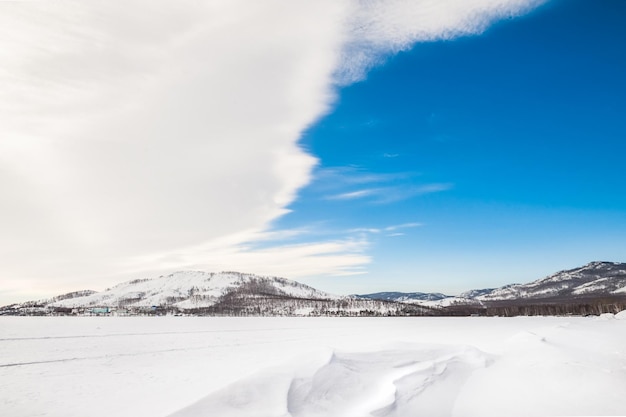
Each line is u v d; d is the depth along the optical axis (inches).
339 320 6875.0
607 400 613.9
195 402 470.0
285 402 490.9
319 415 497.7
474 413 568.7
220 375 1119.0
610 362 912.9
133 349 1946.4
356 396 589.3
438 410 570.3
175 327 4360.2
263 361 1440.7
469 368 859.4
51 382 1030.4
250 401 487.8
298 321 6466.5
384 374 701.3
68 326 4466.0
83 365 1366.9
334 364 673.0
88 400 807.7
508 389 691.4
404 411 543.2
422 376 711.7
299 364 647.1
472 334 2551.7
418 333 2876.5
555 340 1366.9
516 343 1322.6
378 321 6200.8
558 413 560.1
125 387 941.8
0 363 1435.8
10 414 714.8
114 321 6318.9
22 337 2755.9
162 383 989.2
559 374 794.8
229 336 2896.2
